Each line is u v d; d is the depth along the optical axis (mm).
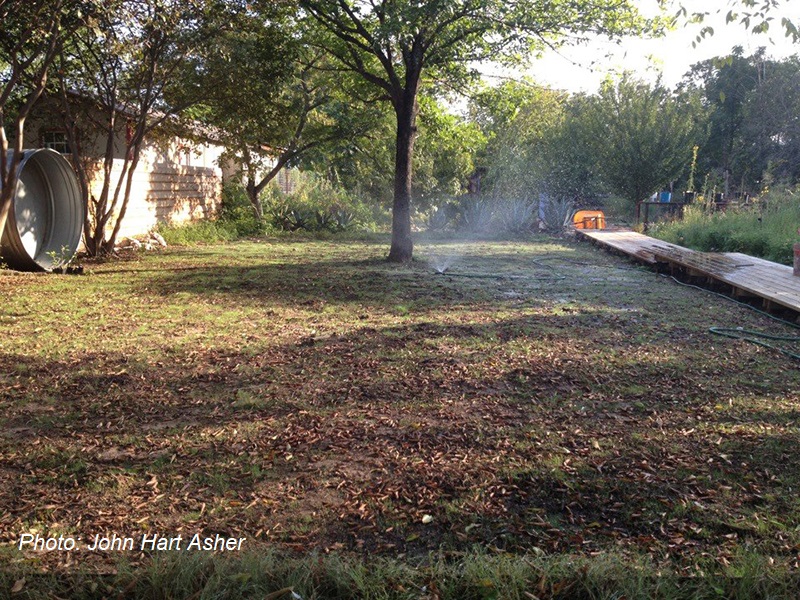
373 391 5465
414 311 8953
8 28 11086
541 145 28578
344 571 2906
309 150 21766
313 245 18609
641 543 3199
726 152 41625
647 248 15328
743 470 3977
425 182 24891
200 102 16000
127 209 17344
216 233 19703
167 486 3807
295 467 4051
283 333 7547
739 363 6375
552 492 3721
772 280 9812
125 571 2914
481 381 5742
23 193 13578
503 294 10430
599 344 7074
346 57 15125
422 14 11891
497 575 2846
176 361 6355
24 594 2783
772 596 2768
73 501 3637
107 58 13375
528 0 13062
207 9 12492
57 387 5543
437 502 3617
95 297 9766
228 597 2775
